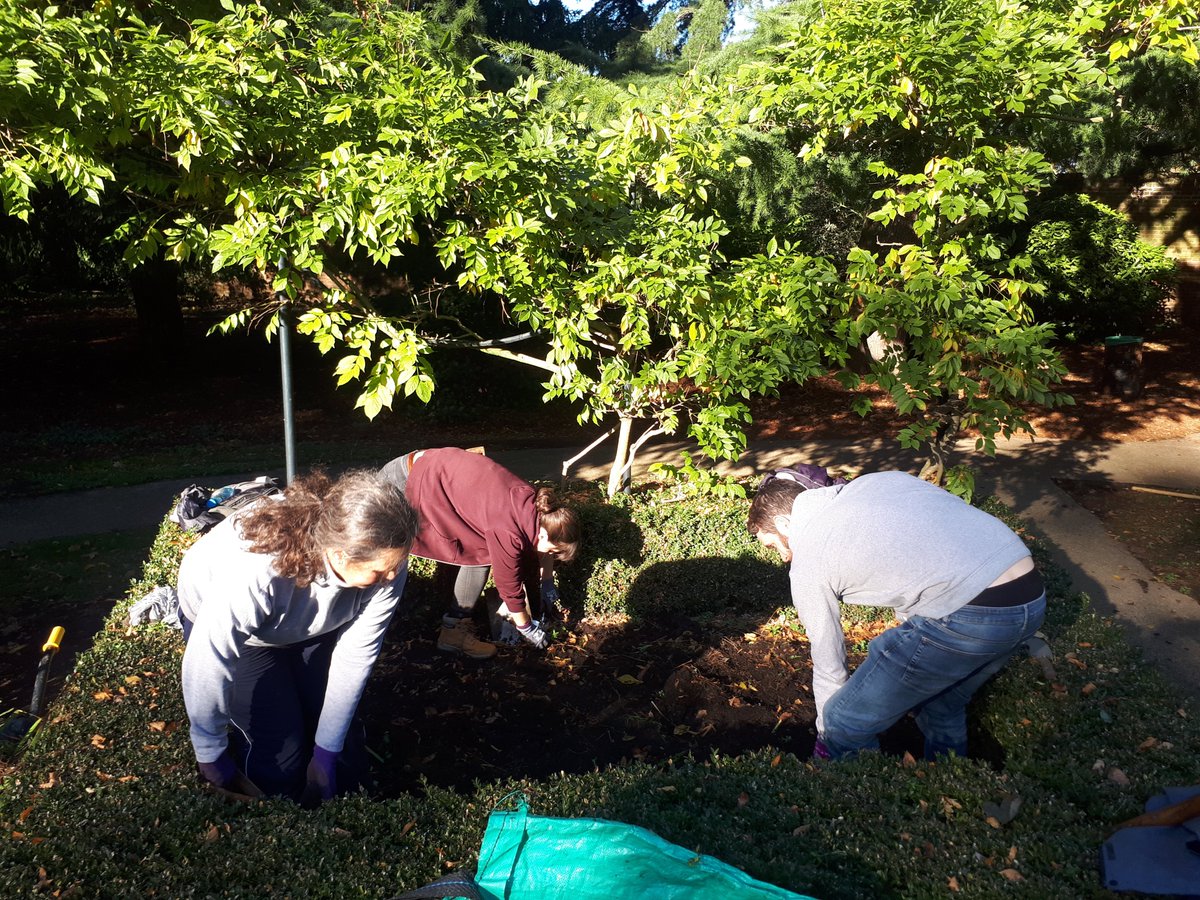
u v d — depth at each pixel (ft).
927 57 15.80
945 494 9.71
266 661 9.27
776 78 18.19
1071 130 27.99
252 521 7.83
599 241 16.16
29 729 11.07
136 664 11.11
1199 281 52.75
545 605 15.06
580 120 17.42
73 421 36.04
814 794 8.44
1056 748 9.47
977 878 7.13
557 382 16.19
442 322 32.91
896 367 15.99
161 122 13.74
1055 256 47.62
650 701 13.35
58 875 6.99
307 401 39.37
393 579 8.64
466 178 13.73
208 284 65.72
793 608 16.12
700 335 16.22
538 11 45.88
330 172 13.75
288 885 7.09
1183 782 8.64
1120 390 36.45
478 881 6.91
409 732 12.40
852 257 16.16
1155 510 23.49
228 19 14.33
